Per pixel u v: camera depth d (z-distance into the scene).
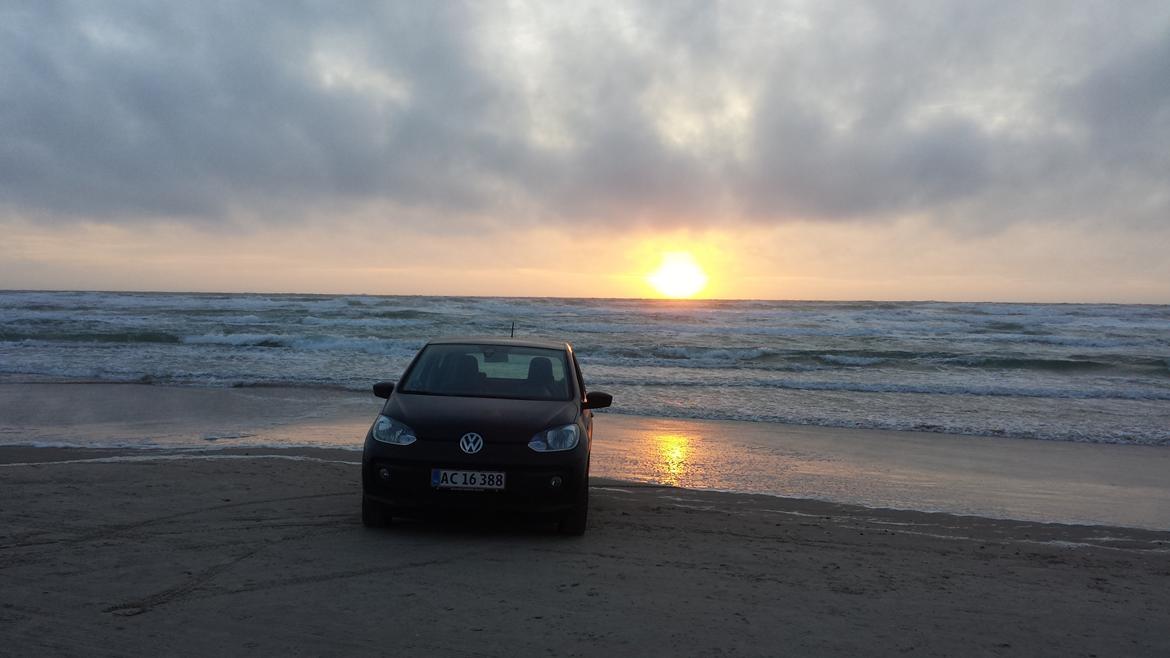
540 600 4.27
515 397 6.16
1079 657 3.80
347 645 3.56
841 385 17.83
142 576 4.46
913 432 12.36
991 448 11.09
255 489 6.90
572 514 5.61
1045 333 36.38
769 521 6.65
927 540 6.21
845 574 5.09
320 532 5.54
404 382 6.33
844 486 8.35
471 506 5.30
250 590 4.27
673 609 4.22
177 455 8.55
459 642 3.64
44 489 6.62
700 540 5.85
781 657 3.62
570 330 35.12
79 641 3.51
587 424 6.17
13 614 3.81
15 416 11.55
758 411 14.09
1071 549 6.11
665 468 9.00
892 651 3.76
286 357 21.25
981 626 4.19
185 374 17.06
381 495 5.39
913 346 29.89
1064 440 11.97
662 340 31.06
